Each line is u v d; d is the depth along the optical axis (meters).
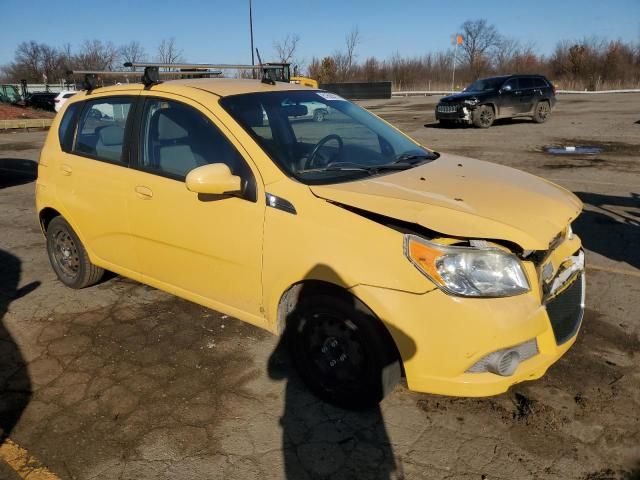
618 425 2.82
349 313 2.76
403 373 2.84
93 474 2.61
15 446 2.80
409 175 3.20
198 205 3.31
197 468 2.63
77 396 3.21
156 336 3.88
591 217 6.59
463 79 55.91
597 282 4.63
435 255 2.53
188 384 3.31
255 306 3.21
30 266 5.37
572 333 2.98
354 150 3.55
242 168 3.14
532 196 2.99
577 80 45.19
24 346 3.79
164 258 3.66
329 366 3.01
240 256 3.15
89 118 4.20
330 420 2.95
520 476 2.52
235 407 3.08
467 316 2.49
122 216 3.82
